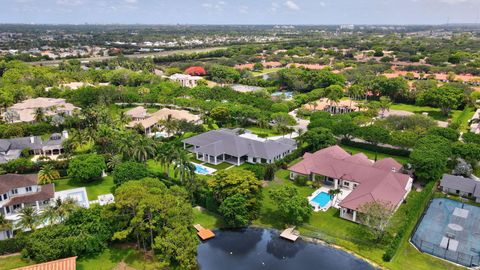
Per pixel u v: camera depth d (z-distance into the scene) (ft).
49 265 190.29
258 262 220.23
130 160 320.29
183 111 492.54
